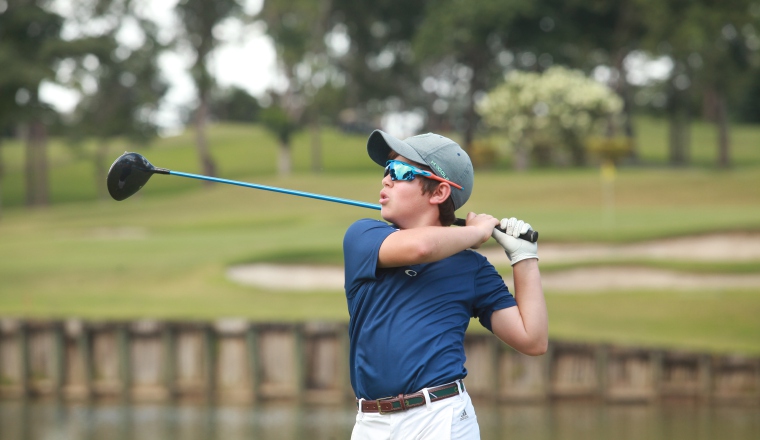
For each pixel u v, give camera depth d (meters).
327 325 51.12
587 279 71.50
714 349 53.19
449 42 172.75
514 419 43.94
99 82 149.62
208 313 58.78
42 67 124.31
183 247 84.12
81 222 116.88
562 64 189.38
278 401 51.00
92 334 53.00
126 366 52.44
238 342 52.03
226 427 41.50
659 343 53.47
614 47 176.88
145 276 72.88
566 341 50.56
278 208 119.62
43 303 63.59
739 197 111.69
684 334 58.22
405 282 12.49
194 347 52.28
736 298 66.19
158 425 42.06
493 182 128.62
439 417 12.27
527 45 177.75
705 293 67.94
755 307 64.12
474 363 49.91
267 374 51.62
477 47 178.50
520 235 12.95
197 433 39.78
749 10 156.38
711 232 79.94
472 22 167.50
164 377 52.31
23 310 60.38
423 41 173.38
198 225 107.62
